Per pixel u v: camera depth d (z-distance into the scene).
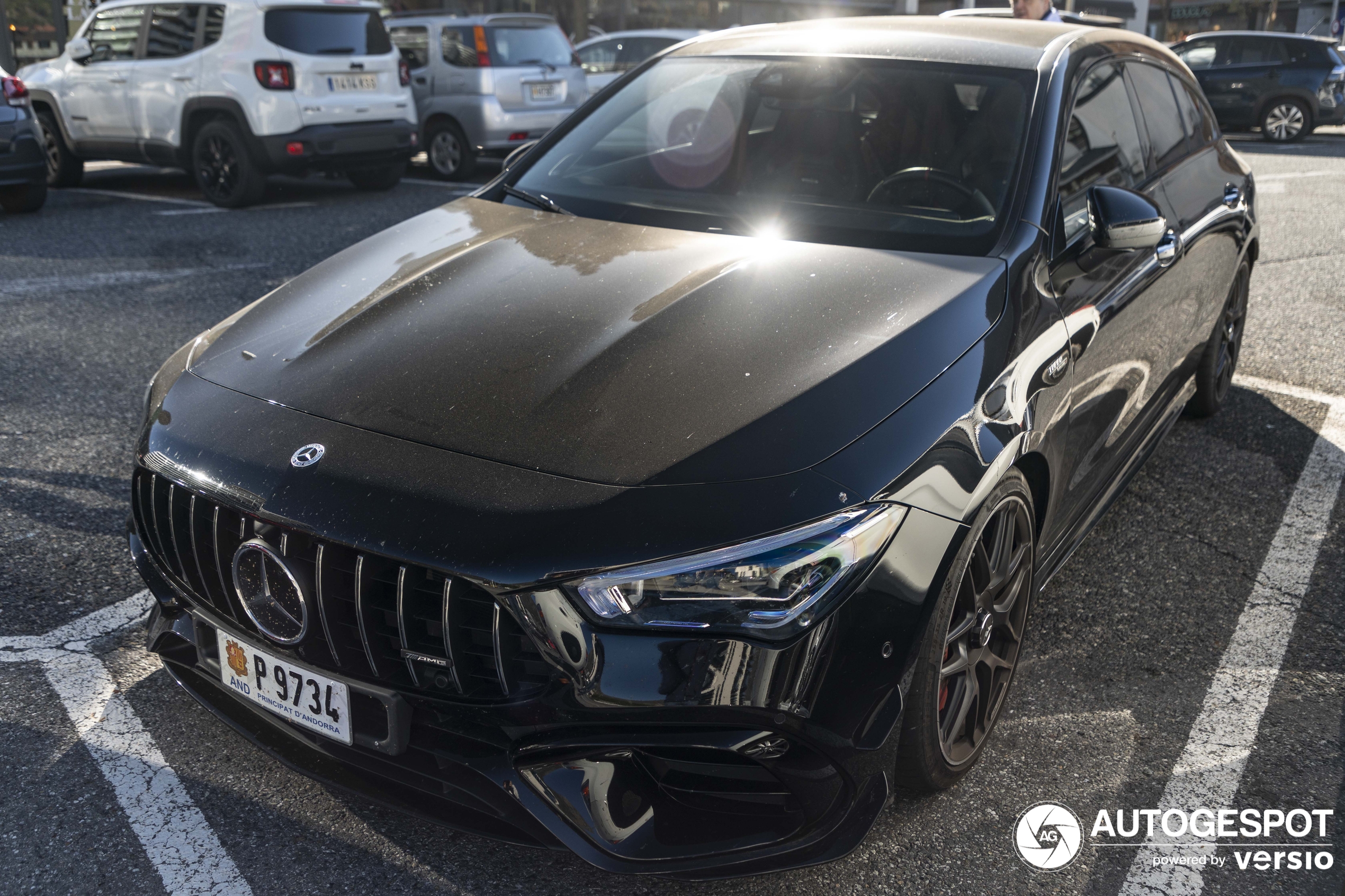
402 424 1.82
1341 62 15.28
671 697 1.61
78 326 5.02
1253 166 12.15
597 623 1.60
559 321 2.06
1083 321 2.39
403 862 1.97
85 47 8.83
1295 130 15.34
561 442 1.74
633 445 1.73
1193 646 2.70
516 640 1.67
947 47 2.91
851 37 3.07
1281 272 6.58
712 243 2.46
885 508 1.72
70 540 3.07
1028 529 2.21
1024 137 2.59
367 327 2.12
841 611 1.66
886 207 2.55
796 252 2.37
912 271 2.25
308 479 1.76
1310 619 2.84
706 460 1.70
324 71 8.23
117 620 2.70
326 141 8.27
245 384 2.03
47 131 9.16
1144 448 3.26
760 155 2.78
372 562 1.69
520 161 3.12
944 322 2.05
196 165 8.31
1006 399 2.02
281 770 2.20
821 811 1.75
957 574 1.86
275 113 7.99
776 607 1.61
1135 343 2.80
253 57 7.90
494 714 1.69
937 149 2.63
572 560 1.60
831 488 1.69
